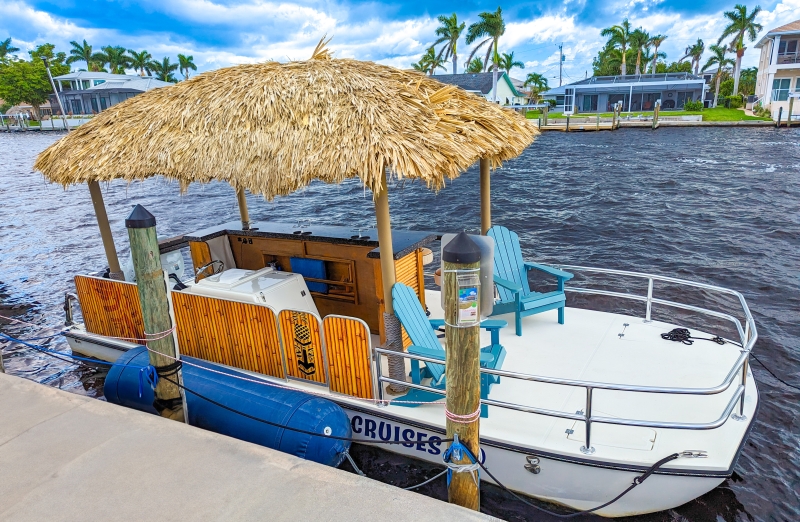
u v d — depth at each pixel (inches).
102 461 160.6
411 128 168.6
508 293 242.1
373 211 765.3
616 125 2004.2
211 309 223.6
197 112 200.5
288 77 195.6
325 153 165.3
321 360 201.0
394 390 195.9
